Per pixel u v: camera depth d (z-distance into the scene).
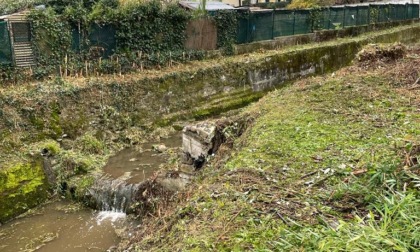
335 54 19.17
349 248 2.96
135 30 14.02
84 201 8.88
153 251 4.15
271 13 18.69
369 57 10.80
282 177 4.68
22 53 11.52
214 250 3.54
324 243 3.10
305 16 20.47
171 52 14.98
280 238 3.46
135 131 12.15
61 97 10.95
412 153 4.35
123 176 9.12
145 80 12.91
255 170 4.95
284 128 6.39
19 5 15.91
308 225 3.61
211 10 17.36
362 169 4.41
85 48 12.94
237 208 4.16
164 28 14.89
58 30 12.17
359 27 23.25
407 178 3.83
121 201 8.37
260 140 6.04
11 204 8.24
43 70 11.84
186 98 13.89
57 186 9.27
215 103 14.62
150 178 8.30
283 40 19.20
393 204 3.36
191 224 4.21
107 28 13.39
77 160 9.70
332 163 4.77
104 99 11.90
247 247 3.45
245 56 16.80
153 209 7.48
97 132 11.44
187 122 13.45
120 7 14.13
